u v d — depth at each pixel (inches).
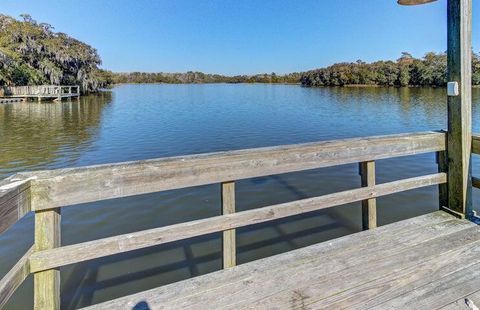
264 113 746.2
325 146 78.3
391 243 76.7
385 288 59.8
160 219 171.6
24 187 49.3
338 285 60.9
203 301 57.1
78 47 1360.7
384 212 168.9
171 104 1026.7
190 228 64.5
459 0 83.1
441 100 944.9
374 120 586.9
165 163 62.1
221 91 1844.2
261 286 61.2
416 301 56.0
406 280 62.1
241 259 127.3
